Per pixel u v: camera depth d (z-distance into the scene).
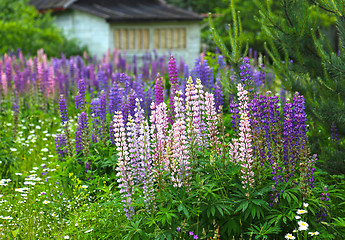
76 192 6.50
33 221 5.88
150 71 15.20
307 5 6.41
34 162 8.41
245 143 5.28
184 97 8.07
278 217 5.10
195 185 5.34
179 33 30.28
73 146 7.49
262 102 5.81
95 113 8.02
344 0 5.82
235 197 5.37
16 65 12.82
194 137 5.66
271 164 5.67
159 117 5.54
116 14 28.81
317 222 5.34
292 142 5.63
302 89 6.70
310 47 6.80
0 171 7.80
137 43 29.55
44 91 11.55
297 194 5.42
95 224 5.71
